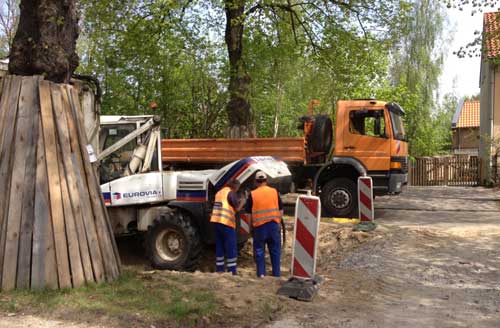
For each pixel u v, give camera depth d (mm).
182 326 4648
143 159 8906
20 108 5734
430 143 33156
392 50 17328
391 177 12117
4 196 5574
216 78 19891
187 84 20469
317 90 21266
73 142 5949
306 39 17297
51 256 5434
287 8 16625
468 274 7102
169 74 19406
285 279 6508
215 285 5926
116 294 5379
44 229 5438
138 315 4773
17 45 6078
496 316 5340
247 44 16250
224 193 7727
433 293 6250
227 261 7699
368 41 16859
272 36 16672
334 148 12555
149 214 8875
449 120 36844
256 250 7348
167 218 8398
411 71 32781
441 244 8969
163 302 5148
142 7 15398
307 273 5961
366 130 12445
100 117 9102
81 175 5914
